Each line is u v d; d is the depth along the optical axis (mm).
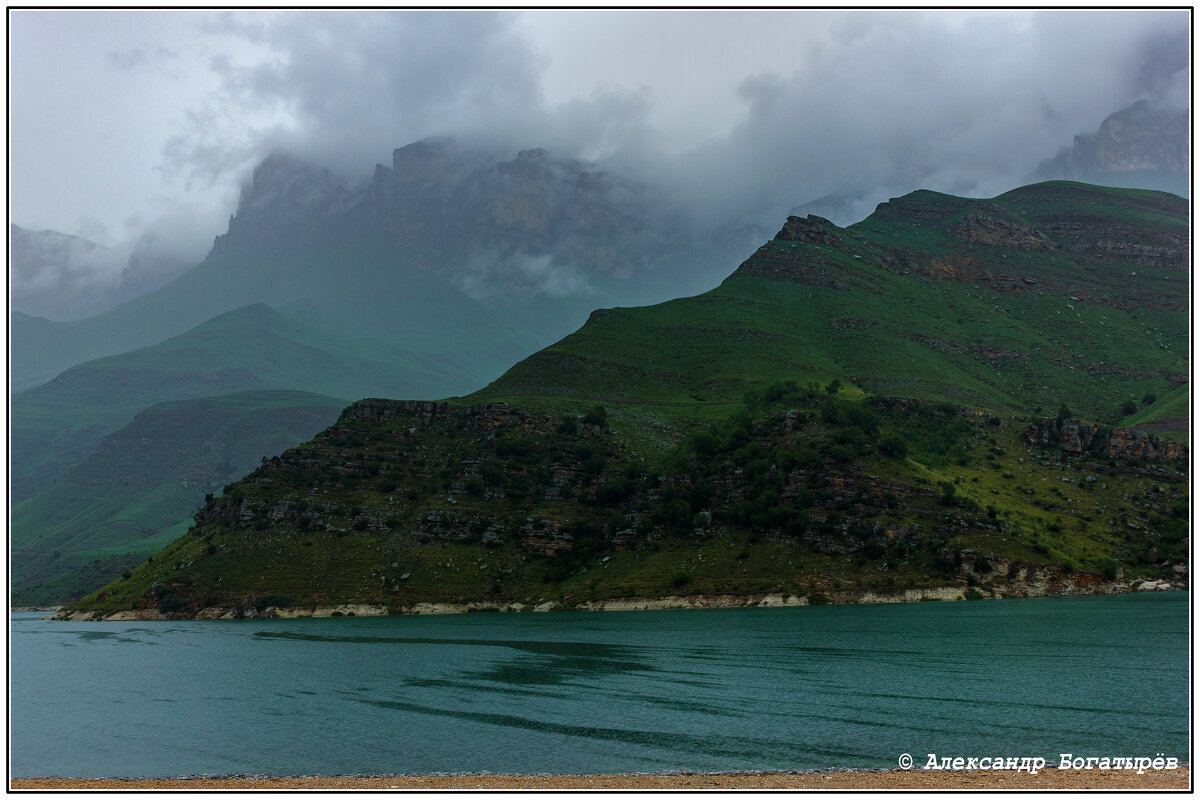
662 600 183875
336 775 59531
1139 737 63094
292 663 118438
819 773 55062
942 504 191375
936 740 64125
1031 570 172875
